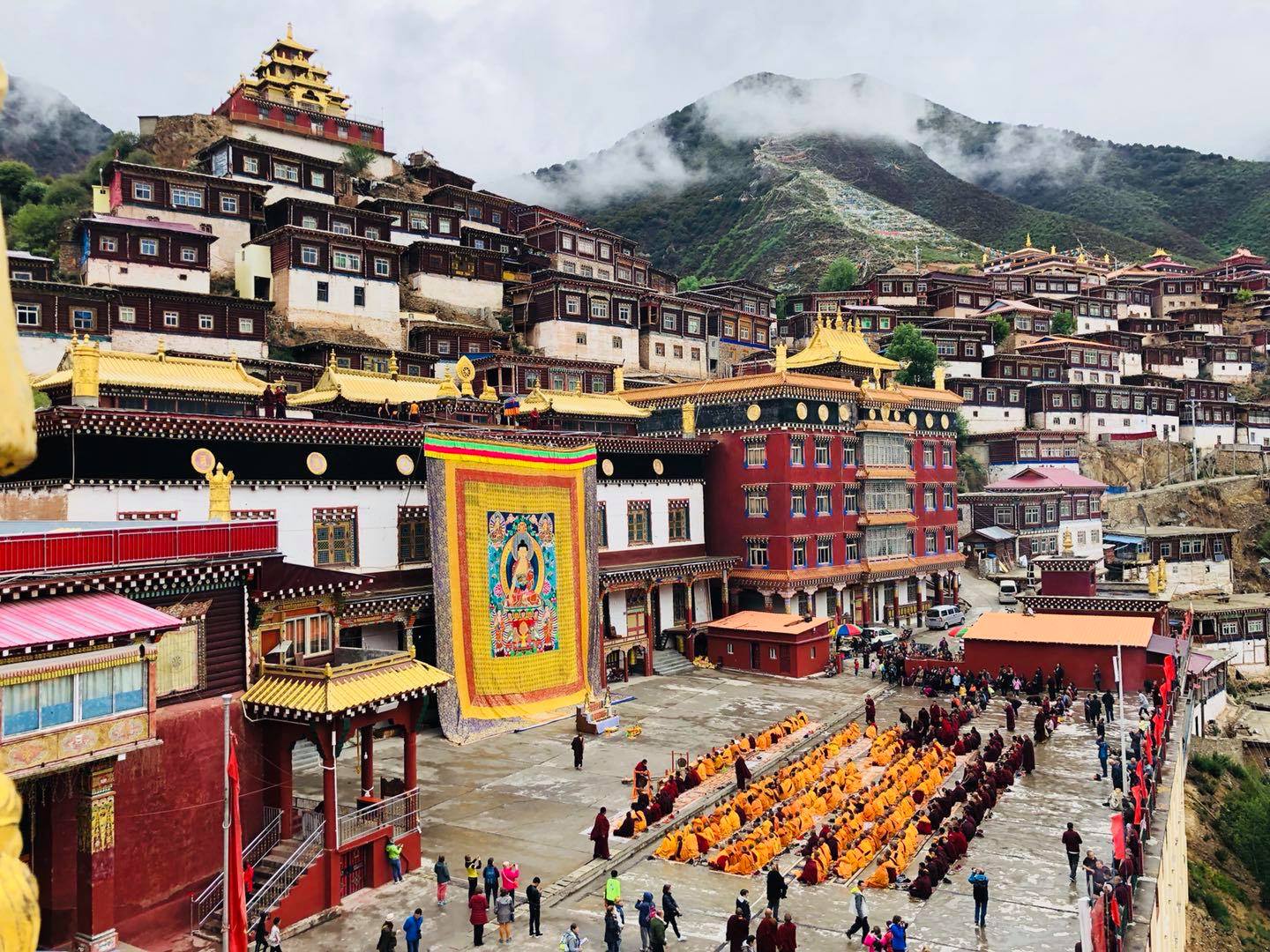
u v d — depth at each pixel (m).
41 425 39.59
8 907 4.92
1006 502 104.75
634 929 29.36
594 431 72.44
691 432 75.19
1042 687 58.59
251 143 99.88
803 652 63.88
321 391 61.53
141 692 25.22
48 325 73.06
